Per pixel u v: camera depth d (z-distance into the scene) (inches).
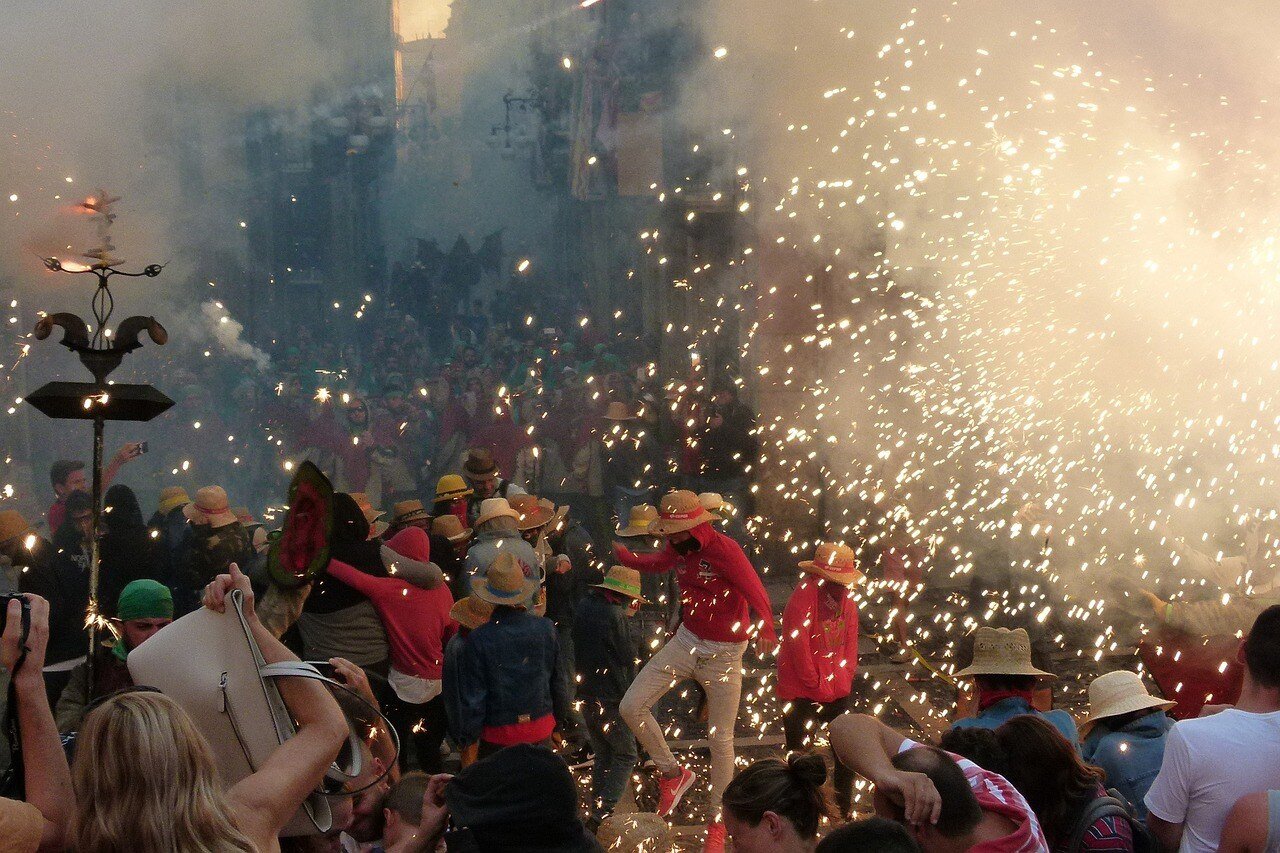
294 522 197.6
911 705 478.0
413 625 359.6
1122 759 234.4
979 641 262.2
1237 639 354.9
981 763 184.2
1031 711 259.4
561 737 402.3
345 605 353.7
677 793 355.6
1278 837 147.3
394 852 152.3
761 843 153.0
